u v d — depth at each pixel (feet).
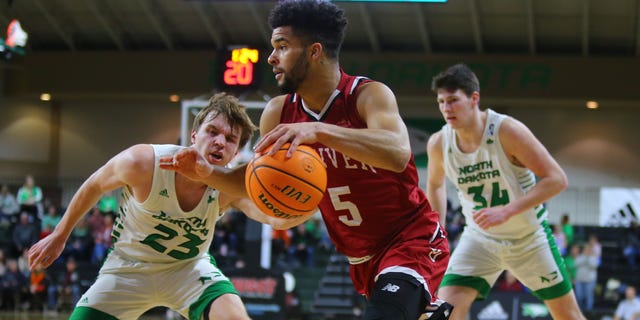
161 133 76.95
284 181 9.77
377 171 11.13
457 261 16.69
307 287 49.11
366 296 12.41
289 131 9.48
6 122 75.56
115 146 77.61
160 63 71.87
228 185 10.78
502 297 31.81
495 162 15.84
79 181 73.61
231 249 49.32
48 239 13.35
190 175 10.35
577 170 69.92
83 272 46.24
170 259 13.71
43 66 73.77
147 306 13.98
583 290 43.52
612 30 63.72
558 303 16.70
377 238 11.69
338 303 47.37
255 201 10.09
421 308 11.20
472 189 16.31
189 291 13.60
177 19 69.05
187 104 38.29
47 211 59.11
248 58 35.45
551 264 16.42
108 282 13.70
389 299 10.81
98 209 53.06
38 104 77.82
